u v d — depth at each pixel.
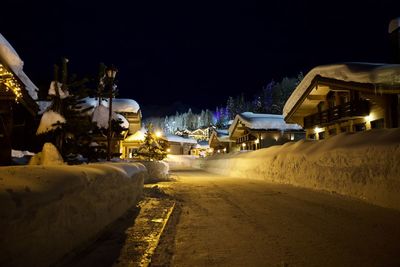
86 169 5.12
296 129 40.38
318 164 11.35
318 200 9.04
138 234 5.56
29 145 16.41
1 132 11.45
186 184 15.70
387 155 7.92
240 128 48.62
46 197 3.45
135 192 8.64
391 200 7.49
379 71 17.36
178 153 79.12
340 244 4.89
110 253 4.50
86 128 10.38
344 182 9.55
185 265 4.13
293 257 4.36
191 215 7.43
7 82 10.87
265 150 19.56
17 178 3.54
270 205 8.59
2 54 10.30
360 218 6.56
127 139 35.50
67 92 10.40
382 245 4.80
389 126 18.62
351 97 23.22
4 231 2.74
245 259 4.34
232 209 8.16
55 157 8.77
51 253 3.57
